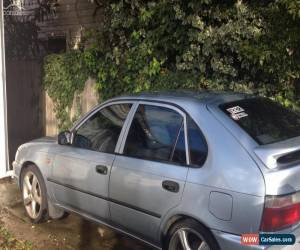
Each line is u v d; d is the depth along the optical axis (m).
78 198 5.55
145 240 4.84
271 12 7.55
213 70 8.23
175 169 4.44
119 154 5.06
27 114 11.73
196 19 8.01
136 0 8.90
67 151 5.72
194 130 4.46
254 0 7.98
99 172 5.21
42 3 13.77
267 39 7.61
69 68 10.44
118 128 5.22
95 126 5.54
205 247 4.21
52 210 6.20
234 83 8.01
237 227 3.93
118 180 4.96
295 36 7.27
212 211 4.09
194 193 4.23
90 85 10.09
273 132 4.39
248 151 4.06
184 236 4.37
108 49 9.71
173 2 8.33
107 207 5.16
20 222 6.39
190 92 5.13
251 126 4.36
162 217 4.52
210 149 4.25
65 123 10.70
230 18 8.00
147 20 8.77
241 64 7.93
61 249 5.54
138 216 4.79
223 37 7.87
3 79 8.06
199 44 8.26
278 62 7.52
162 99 4.90
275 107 4.93
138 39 9.08
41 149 6.16
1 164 8.17
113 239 5.82
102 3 10.48
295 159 4.10
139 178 4.73
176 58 8.58
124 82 9.34
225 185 4.02
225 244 4.00
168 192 4.45
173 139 4.61
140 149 4.89
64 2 13.29
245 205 3.88
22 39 14.18
